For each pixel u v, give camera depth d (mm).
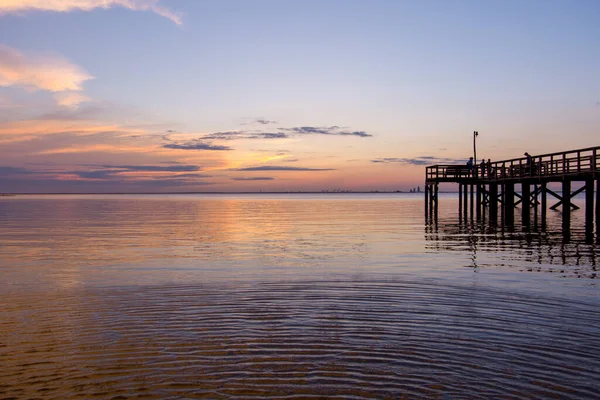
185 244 22312
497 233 25562
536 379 6293
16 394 5934
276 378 6363
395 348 7402
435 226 31406
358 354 7172
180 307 9898
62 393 5957
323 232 28438
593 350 7266
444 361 6895
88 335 8094
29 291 11656
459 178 40250
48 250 20156
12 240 24438
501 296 10695
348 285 12039
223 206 87312
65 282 12844
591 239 22031
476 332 8133
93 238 25500
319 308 9742
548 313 9273
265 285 12117
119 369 6664
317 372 6547
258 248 20500
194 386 6141
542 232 25688
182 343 7668
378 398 5820
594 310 9469
